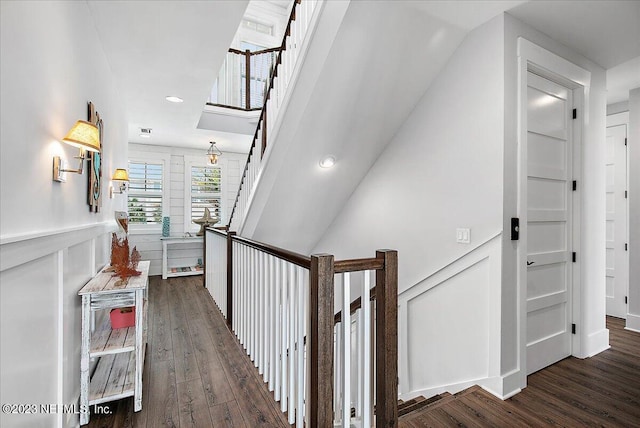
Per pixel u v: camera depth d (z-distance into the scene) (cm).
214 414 190
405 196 297
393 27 217
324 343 142
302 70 242
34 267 130
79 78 192
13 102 109
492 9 215
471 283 238
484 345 227
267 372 222
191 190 636
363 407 161
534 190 250
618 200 383
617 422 189
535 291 252
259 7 656
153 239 601
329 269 143
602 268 298
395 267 159
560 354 272
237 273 310
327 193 350
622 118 378
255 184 322
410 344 289
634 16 223
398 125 299
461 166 245
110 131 307
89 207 223
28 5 120
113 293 193
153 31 246
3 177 103
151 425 180
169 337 308
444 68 260
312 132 269
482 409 201
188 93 362
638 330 339
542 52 240
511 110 222
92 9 218
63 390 159
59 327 154
